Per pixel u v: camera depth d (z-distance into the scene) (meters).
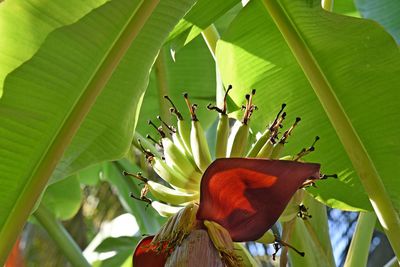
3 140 1.50
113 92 1.58
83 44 1.49
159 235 1.54
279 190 1.51
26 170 1.50
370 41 1.69
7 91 1.48
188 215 1.54
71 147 1.58
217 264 1.51
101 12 1.49
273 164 1.48
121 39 1.50
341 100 1.71
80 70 1.50
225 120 1.63
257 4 1.75
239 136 1.62
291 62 1.78
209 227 1.53
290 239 1.76
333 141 1.77
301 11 1.69
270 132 1.63
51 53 1.49
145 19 1.51
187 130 1.67
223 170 1.49
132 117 1.61
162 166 1.62
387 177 1.72
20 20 1.47
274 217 1.53
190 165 1.62
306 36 1.71
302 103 1.78
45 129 1.50
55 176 1.57
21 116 1.50
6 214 1.51
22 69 1.48
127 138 1.61
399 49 1.69
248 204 1.53
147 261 1.60
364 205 1.78
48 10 1.47
